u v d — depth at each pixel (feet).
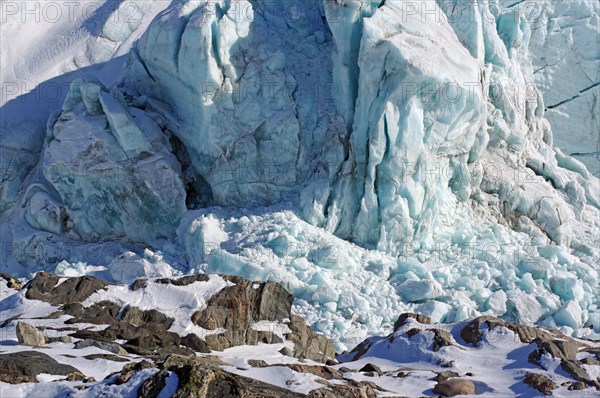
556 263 110.42
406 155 107.96
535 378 62.54
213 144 112.78
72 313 71.56
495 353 69.05
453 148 113.50
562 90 135.33
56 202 115.85
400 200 108.06
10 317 71.20
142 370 53.57
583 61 135.33
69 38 135.95
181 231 109.60
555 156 131.03
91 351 61.82
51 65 132.67
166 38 113.60
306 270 101.35
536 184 121.08
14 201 120.78
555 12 138.62
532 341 68.44
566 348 67.97
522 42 130.31
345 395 56.80
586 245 117.80
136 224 113.91
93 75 131.34
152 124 115.03
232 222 108.68
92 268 106.93
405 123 107.34
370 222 109.29
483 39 121.39
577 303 102.22
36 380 54.60
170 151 115.65
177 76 114.52
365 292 101.24
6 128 123.44
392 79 107.76
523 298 102.22
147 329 69.00
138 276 102.89
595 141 134.51
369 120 109.29
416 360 69.92
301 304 98.48
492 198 118.32
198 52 110.42
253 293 74.95
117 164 112.57
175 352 65.05
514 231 116.26
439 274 104.83
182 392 51.01
